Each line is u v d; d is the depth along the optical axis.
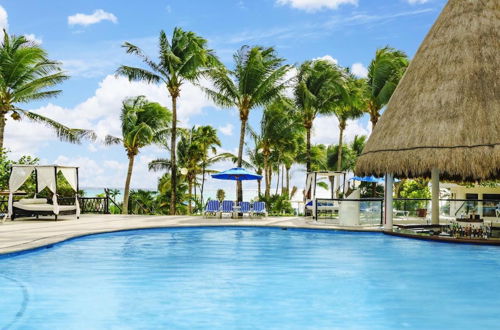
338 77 26.02
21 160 22.17
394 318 5.96
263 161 44.09
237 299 6.75
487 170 11.75
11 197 16.70
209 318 5.84
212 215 21.31
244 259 10.04
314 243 12.59
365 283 7.89
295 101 26.53
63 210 17.55
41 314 5.88
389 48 27.77
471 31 13.94
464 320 5.91
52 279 7.77
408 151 12.88
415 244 12.48
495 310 6.37
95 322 5.60
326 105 26.64
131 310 6.11
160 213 35.69
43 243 10.46
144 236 13.65
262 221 17.94
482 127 12.19
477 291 7.42
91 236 12.84
